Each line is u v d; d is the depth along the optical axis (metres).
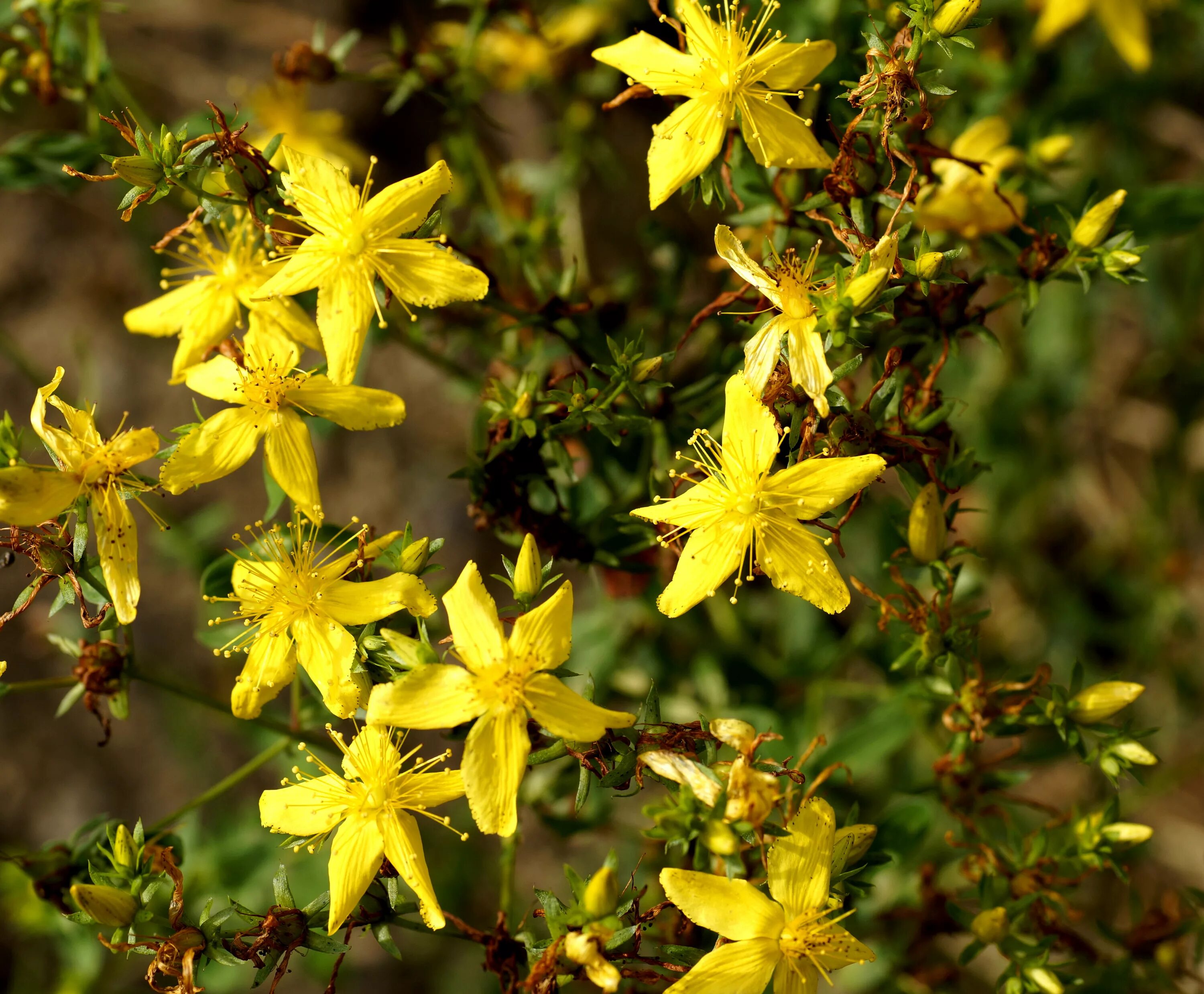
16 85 0.28
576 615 0.31
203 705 0.26
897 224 0.26
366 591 0.24
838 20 0.26
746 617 0.32
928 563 0.25
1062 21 0.30
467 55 0.28
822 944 0.23
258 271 0.25
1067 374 0.33
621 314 0.28
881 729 0.28
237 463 0.24
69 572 0.24
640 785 0.23
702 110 0.24
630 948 0.23
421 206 0.24
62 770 0.38
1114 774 0.25
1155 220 0.28
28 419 0.37
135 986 0.33
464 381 0.29
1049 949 0.25
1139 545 0.35
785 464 0.24
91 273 0.38
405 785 0.24
